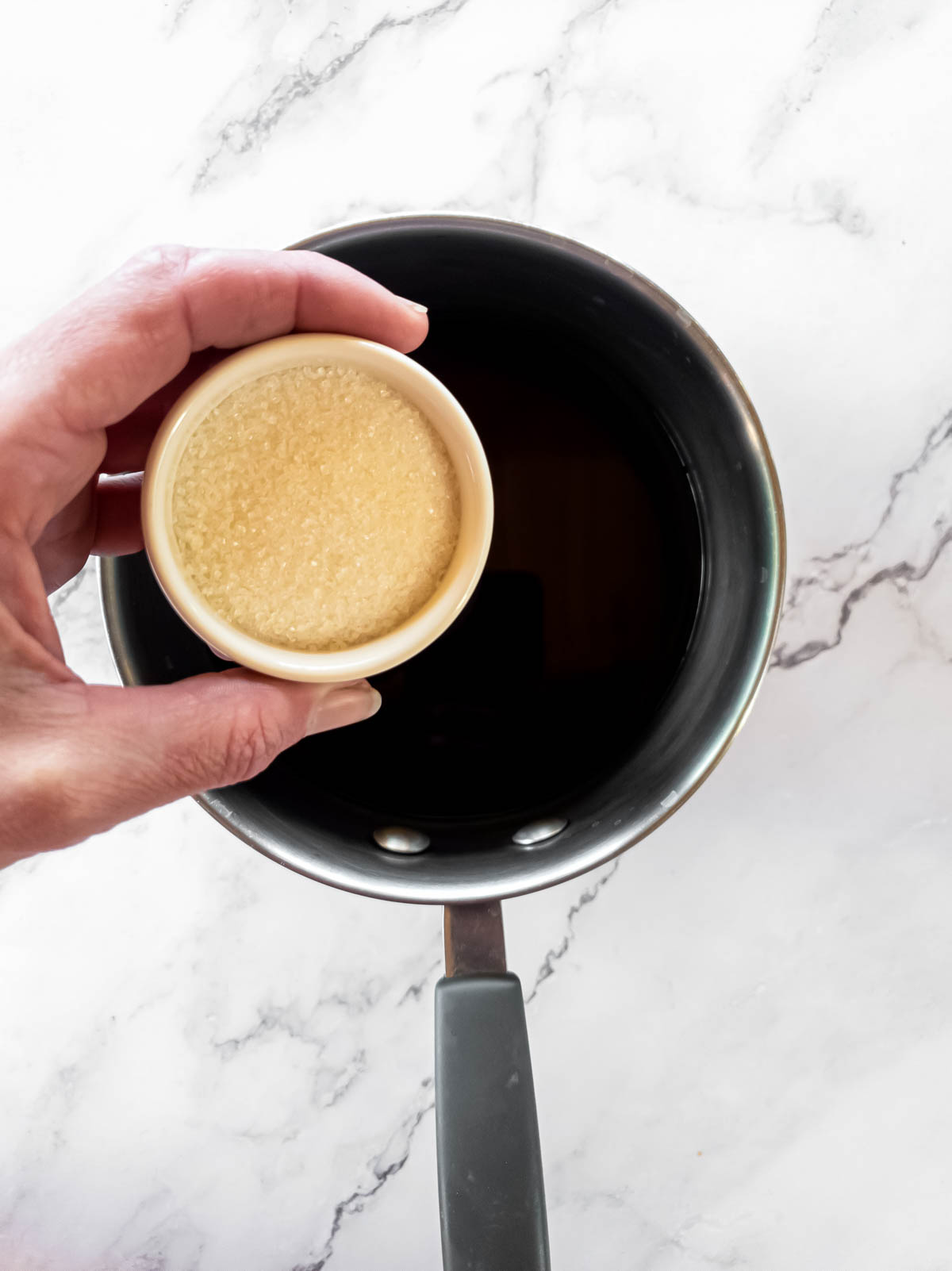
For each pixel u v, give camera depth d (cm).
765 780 43
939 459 42
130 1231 43
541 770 40
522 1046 33
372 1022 43
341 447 30
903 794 42
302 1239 43
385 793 39
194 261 31
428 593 31
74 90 42
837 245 42
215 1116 43
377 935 43
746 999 43
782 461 42
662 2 42
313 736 39
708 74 42
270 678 31
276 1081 43
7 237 42
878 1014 42
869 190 41
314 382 30
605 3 42
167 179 42
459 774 40
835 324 42
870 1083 43
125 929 43
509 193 42
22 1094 43
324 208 42
